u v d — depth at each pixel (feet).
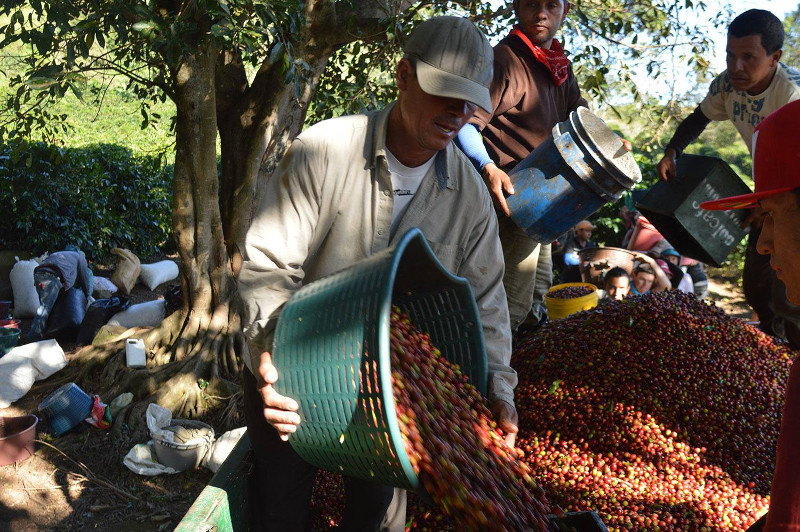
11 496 15.47
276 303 6.40
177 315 21.18
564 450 9.89
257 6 15.11
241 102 20.71
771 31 10.83
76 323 23.81
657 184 12.39
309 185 6.47
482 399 6.92
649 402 10.12
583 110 10.47
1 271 27.04
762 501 9.14
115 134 53.83
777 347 11.95
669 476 9.42
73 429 17.80
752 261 13.08
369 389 5.22
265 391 5.75
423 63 5.98
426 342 6.75
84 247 32.89
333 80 22.85
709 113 12.35
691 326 11.05
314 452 5.95
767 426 10.25
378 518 7.66
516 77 11.03
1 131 20.43
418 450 5.41
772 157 4.07
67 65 15.74
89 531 14.65
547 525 6.17
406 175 6.73
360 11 19.70
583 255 20.53
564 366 10.75
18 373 19.62
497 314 7.48
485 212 7.15
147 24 15.26
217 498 6.61
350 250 6.75
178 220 20.15
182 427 17.12
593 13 22.62
